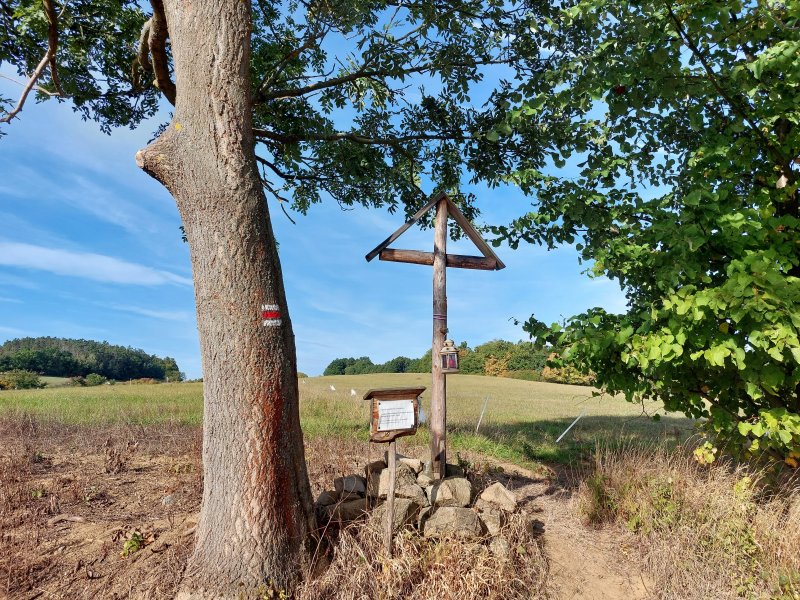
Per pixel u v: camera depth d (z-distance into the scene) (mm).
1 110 6840
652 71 4117
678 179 5762
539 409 17156
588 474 6457
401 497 4383
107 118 8422
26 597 3449
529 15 6355
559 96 4398
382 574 3613
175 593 3406
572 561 4438
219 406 3586
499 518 4477
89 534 4371
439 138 7855
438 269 5172
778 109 4301
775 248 4375
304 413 12523
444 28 6820
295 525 3627
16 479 5723
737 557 4258
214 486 3566
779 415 4141
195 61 3766
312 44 6789
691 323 4129
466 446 8438
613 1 3875
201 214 3703
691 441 6133
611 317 5117
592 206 5309
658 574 4207
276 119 7828
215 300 3633
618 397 23547
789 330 3559
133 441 8125
